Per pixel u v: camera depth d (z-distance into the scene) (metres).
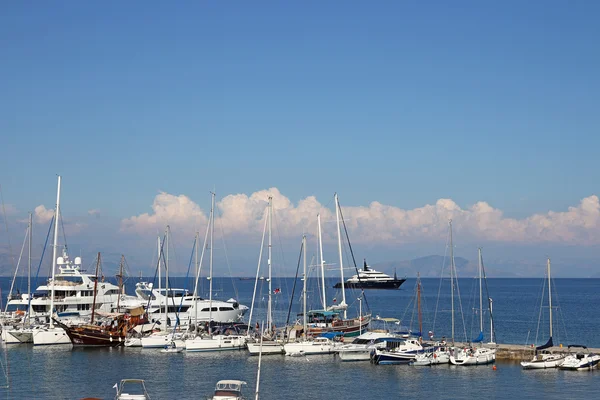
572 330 125.69
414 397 62.97
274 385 67.94
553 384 68.94
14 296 122.19
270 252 95.06
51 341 94.31
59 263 110.94
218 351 89.00
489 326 131.88
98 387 66.06
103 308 112.00
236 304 119.06
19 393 63.19
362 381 70.31
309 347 85.94
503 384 68.94
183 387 66.38
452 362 79.50
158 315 108.88
